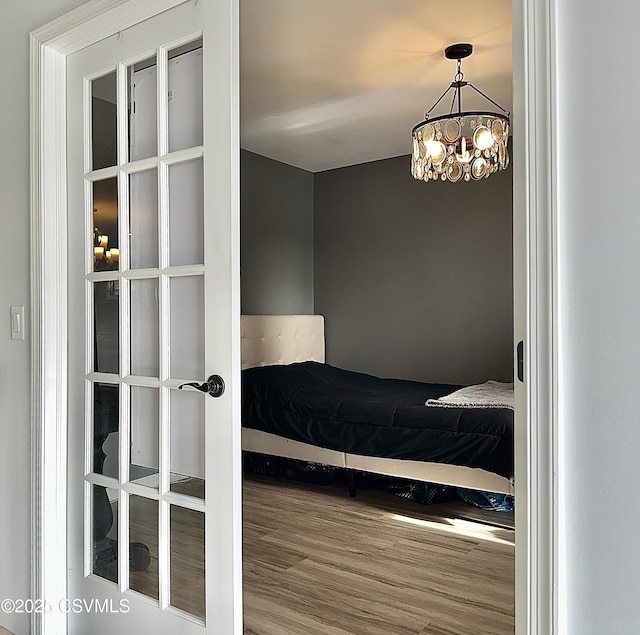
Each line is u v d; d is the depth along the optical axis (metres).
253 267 5.07
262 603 2.40
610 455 1.14
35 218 2.16
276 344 5.03
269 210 5.24
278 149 4.99
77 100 2.18
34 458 2.17
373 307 5.44
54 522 2.18
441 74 3.48
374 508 3.64
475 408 3.37
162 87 1.90
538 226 1.20
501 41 3.05
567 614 1.18
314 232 5.72
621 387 1.13
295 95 3.79
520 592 1.25
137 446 2.00
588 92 1.16
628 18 1.12
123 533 2.02
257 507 3.65
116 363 2.07
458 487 3.56
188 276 1.86
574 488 1.17
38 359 2.16
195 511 1.82
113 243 2.07
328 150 5.04
